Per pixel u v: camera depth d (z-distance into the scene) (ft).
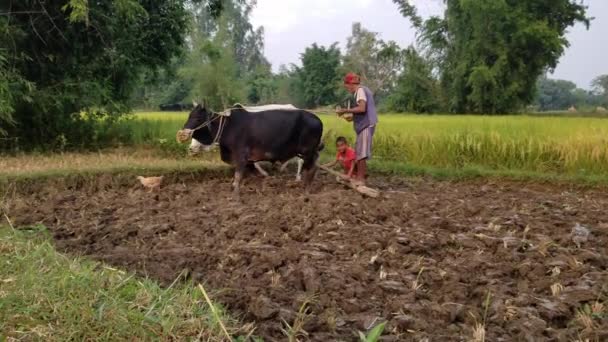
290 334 12.01
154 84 57.82
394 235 19.65
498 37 108.47
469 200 28.53
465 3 108.37
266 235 19.99
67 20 41.24
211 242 19.43
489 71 107.65
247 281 15.52
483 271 16.53
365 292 14.57
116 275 14.67
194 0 52.54
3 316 11.60
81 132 46.21
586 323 12.57
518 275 16.39
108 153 43.06
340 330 12.54
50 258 15.56
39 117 42.70
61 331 11.18
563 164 38.75
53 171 31.55
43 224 22.84
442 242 19.30
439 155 41.42
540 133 41.73
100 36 42.37
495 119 54.90
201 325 11.99
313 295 14.26
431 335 12.12
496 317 12.94
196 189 30.35
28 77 42.06
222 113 28.07
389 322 12.84
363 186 27.58
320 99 161.17
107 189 31.63
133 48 46.93
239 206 24.85
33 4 40.22
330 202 24.43
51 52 42.42
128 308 12.41
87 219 23.54
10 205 26.35
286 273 15.80
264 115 28.14
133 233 21.18
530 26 105.81
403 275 15.97
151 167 34.04
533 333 12.12
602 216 24.57
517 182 36.42
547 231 21.13
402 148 43.09
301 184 31.48
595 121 50.47
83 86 42.88
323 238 19.97
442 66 122.01
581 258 17.20
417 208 24.94
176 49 52.75
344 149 30.48
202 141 28.63
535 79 113.91
